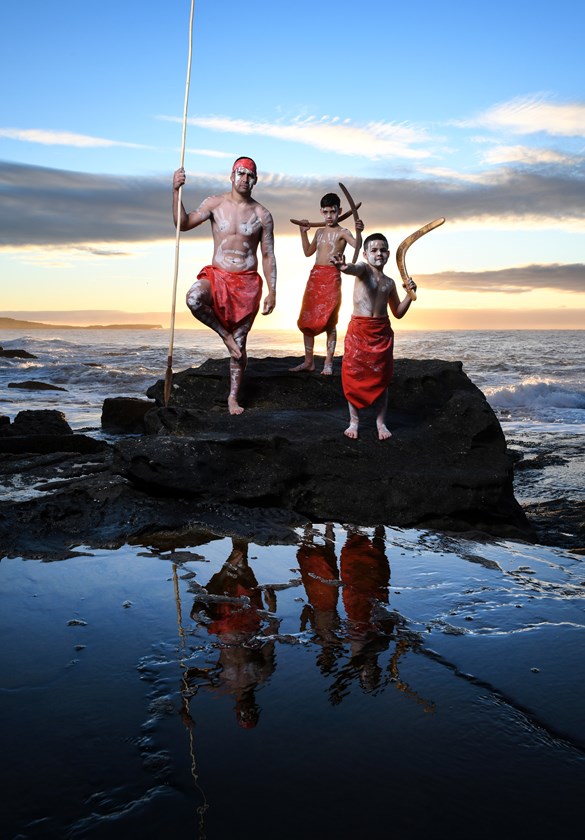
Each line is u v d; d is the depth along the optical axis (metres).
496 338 74.88
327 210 8.17
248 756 2.48
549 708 2.87
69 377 27.30
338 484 6.53
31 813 2.17
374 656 3.35
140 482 6.29
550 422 16.34
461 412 7.18
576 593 4.41
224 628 3.66
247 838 2.06
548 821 2.16
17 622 3.70
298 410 7.87
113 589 4.25
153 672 3.13
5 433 11.38
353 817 2.16
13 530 5.38
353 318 6.76
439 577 4.66
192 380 8.27
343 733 2.64
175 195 7.18
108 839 2.06
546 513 7.56
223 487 6.34
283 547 5.31
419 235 6.60
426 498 6.45
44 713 2.76
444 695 2.97
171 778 2.35
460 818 2.16
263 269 7.34
